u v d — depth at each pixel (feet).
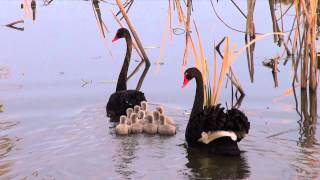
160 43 66.39
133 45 59.98
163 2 86.43
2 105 46.68
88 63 60.29
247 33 49.85
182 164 34.04
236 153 35.37
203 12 77.97
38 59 60.95
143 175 32.19
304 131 40.73
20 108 46.03
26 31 72.64
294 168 33.17
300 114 44.96
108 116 44.75
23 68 57.57
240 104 47.47
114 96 45.88
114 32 71.26
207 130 35.99
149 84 53.78
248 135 39.86
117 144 37.83
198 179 31.63
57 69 57.67
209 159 35.01
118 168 33.27
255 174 32.35
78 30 73.10
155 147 37.35
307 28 48.47
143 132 40.96
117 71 57.77
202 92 40.47
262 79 54.34
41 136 39.55
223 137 36.04
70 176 32.12
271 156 35.47
